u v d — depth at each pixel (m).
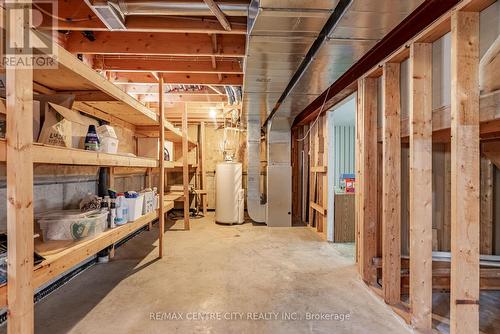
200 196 6.59
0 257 1.14
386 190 2.14
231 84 3.55
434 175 2.63
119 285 2.39
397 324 1.83
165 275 2.62
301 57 2.13
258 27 1.67
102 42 2.55
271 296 2.21
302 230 4.57
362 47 1.91
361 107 2.55
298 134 5.55
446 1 1.51
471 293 1.42
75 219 1.82
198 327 1.78
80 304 2.06
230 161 5.50
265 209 5.14
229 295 2.22
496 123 1.54
